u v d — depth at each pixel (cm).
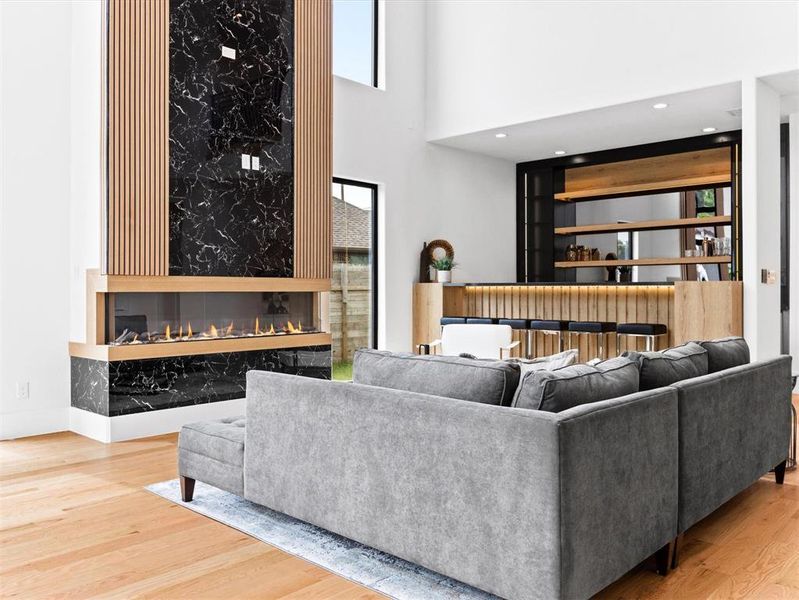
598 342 715
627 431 241
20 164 509
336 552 286
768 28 566
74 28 531
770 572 268
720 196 857
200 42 541
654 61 631
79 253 524
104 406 492
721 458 316
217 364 552
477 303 848
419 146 812
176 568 272
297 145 618
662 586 255
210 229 549
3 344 501
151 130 509
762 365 365
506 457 223
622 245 980
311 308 639
